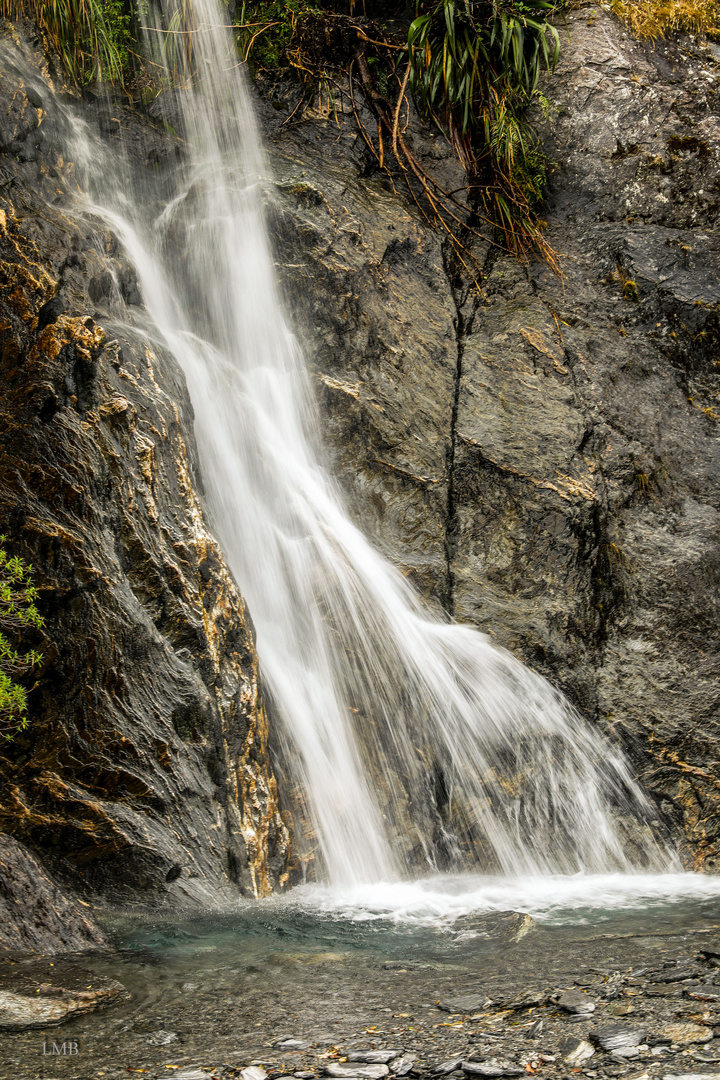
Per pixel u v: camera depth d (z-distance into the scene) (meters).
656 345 8.73
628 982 3.51
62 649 5.07
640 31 10.03
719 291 8.90
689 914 4.97
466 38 9.53
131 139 8.17
